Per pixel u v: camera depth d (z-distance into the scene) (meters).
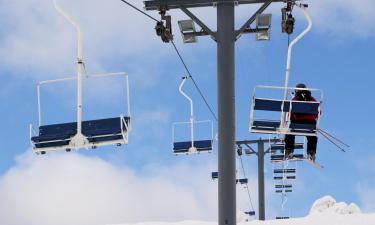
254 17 11.98
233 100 11.64
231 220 11.14
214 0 11.93
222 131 11.48
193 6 12.18
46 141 12.34
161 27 12.34
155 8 12.34
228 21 11.89
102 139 12.34
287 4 12.14
